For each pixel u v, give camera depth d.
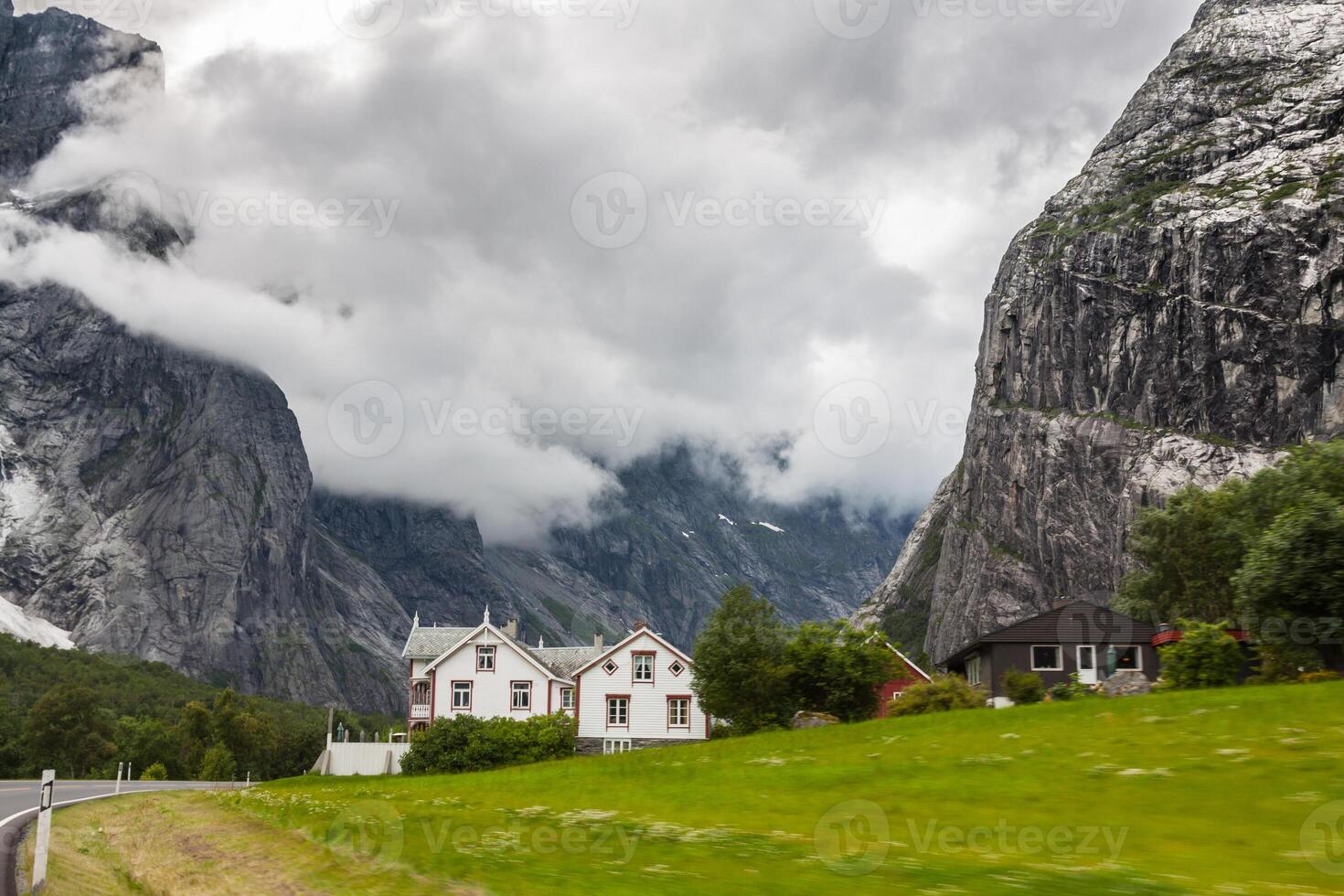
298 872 18.53
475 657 81.31
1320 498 49.09
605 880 16.52
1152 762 22.53
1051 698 50.84
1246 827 17.50
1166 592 90.62
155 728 157.12
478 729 70.75
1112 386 195.75
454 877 17.28
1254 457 171.38
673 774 31.30
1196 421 181.75
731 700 58.00
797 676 57.00
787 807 23.59
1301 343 174.62
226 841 23.31
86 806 36.84
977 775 23.89
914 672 72.44
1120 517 180.62
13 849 21.75
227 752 138.75
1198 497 90.00
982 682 66.56
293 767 162.75
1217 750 22.53
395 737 92.50
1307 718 24.34
